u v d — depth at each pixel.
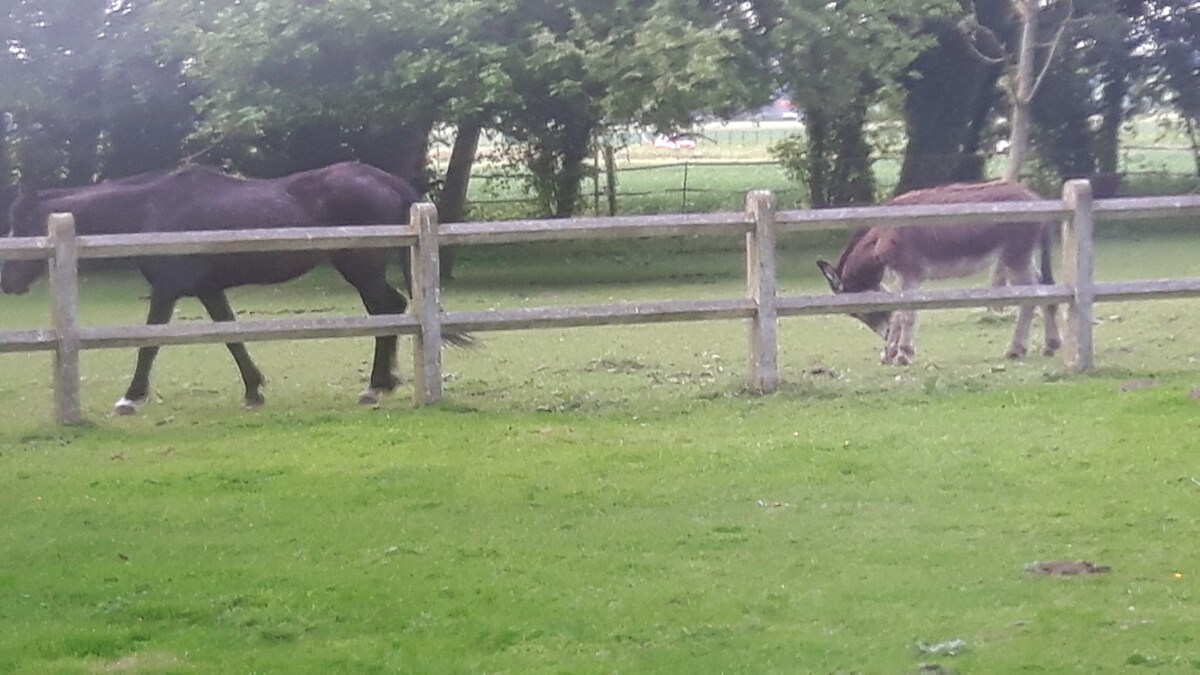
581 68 20.55
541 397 10.52
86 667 5.22
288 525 7.05
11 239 9.34
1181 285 10.55
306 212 10.95
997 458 7.97
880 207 10.46
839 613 5.59
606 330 15.07
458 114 20.08
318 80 20.67
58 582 6.18
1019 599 5.68
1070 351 10.67
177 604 5.85
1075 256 10.50
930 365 11.78
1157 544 6.38
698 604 5.73
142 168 24.91
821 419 9.23
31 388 12.01
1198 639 5.17
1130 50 28.67
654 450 8.44
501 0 20.39
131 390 10.65
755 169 36.12
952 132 28.62
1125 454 7.93
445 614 5.70
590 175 25.58
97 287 21.55
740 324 15.41
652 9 20.77
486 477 7.89
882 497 7.31
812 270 22.44
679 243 26.28
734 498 7.38
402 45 20.58
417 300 9.93
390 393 10.79
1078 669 4.92
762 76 21.86
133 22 23.23
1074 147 29.09
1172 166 33.28
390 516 7.17
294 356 13.87
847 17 22.17
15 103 22.66
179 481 7.93
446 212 23.62
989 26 27.05
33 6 22.78
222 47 20.23
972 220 10.38
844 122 28.00
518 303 18.64
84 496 7.66
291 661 5.23
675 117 20.30
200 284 10.82
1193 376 10.07
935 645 5.19
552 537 6.75
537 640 5.40
